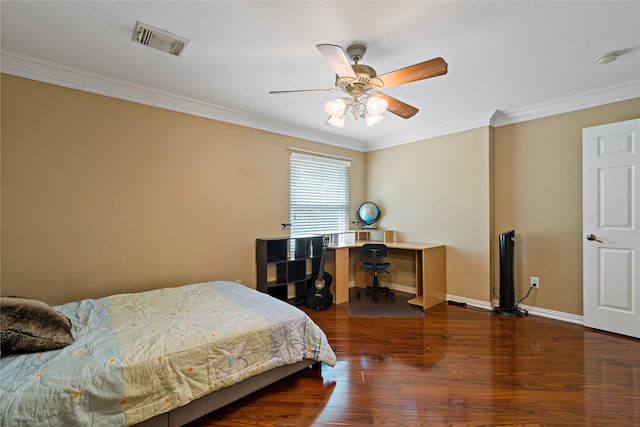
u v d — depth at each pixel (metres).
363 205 4.65
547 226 3.17
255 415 1.67
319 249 3.90
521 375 2.04
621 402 1.74
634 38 1.92
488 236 3.46
